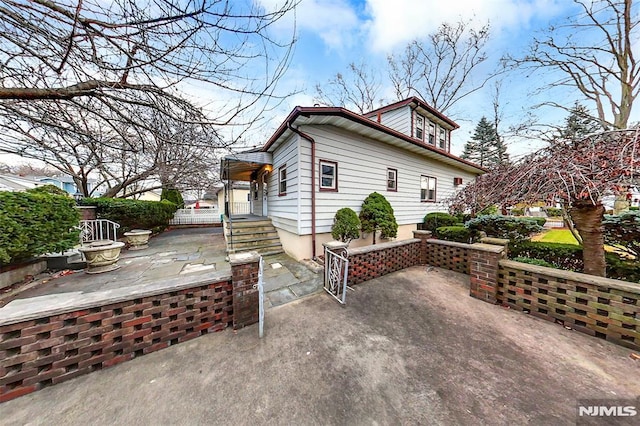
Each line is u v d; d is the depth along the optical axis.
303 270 4.76
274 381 1.86
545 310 2.78
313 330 2.59
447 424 1.50
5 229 3.36
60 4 1.85
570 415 1.54
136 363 2.05
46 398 1.68
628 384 1.79
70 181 15.21
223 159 7.10
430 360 2.10
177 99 2.58
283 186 6.51
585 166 2.64
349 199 6.17
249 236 6.80
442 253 4.86
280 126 5.37
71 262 4.81
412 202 8.16
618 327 2.28
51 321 1.78
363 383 1.84
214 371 1.97
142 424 1.50
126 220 7.53
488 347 2.28
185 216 14.17
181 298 2.34
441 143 10.92
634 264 3.58
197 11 2.05
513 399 1.68
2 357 1.63
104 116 2.52
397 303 3.26
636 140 2.32
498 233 5.66
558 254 4.39
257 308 2.72
